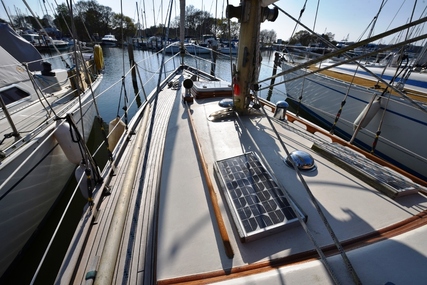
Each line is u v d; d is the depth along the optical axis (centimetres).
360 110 534
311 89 728
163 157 200
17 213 302
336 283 88
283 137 229
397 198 142
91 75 706
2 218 278
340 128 615
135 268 118
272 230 117
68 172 431
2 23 640
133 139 268
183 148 212
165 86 480
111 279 111
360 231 121
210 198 148
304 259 106
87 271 119
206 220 133
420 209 134
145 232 139
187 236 123
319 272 94
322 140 218
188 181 166
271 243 115
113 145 346
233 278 96
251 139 224
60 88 548
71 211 398
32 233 335
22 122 375
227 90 355
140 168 199
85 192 200
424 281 89
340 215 131
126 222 147
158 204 147
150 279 112
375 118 490
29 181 322
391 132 466
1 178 274
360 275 92
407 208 135
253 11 217
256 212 126
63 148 367
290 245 114
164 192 156
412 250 101
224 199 145
